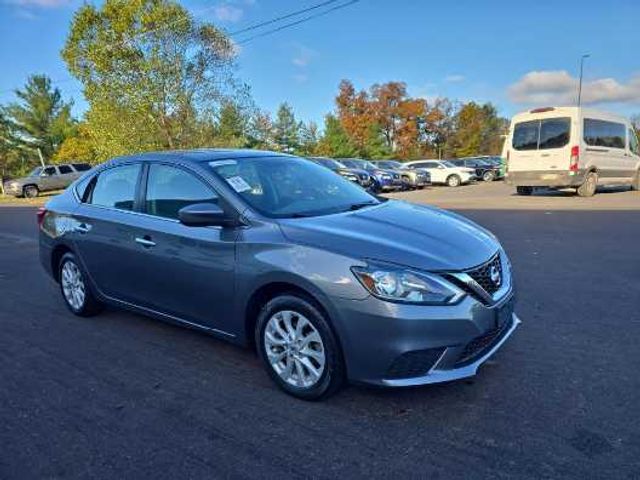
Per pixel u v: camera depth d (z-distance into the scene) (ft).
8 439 9.91
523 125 50.39
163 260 13.09
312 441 9.36
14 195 101.81
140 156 14.88
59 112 183.62
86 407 11.03
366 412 10.24
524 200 49.11
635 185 56.44
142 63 85.46
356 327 9.68
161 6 86.02
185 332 15.30
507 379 11.27
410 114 207.82
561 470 8.16
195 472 8.64
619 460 8.34
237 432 9.80
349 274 9.72
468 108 227.81
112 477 8.63
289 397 11.07
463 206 46.47
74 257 16.57
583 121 47.55
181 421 10.28
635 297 16.61
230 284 11.58
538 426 9.42
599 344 12.94
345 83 208.54
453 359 9.65
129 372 12.69
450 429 9.48
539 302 16.52
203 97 89.76
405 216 12.10
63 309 18.28
